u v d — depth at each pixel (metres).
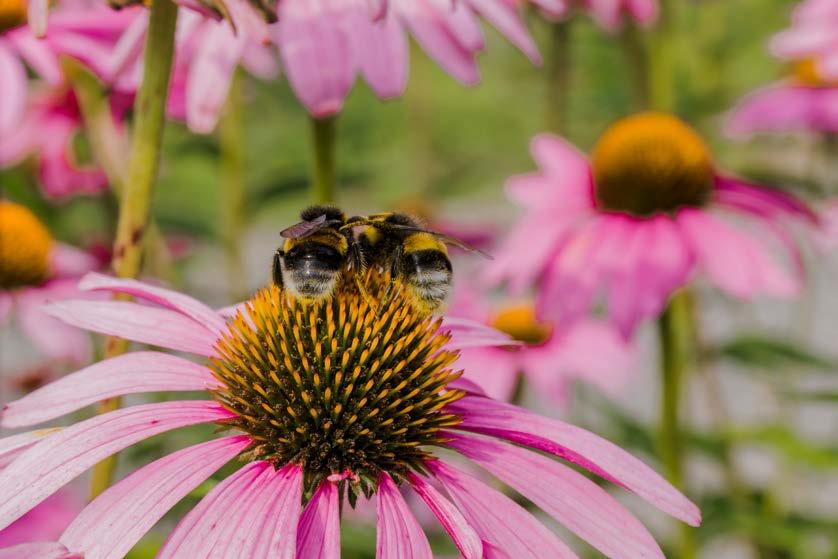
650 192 0.46
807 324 0.61
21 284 0.53
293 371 0.32
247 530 0.30
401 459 0.32
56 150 0.54
